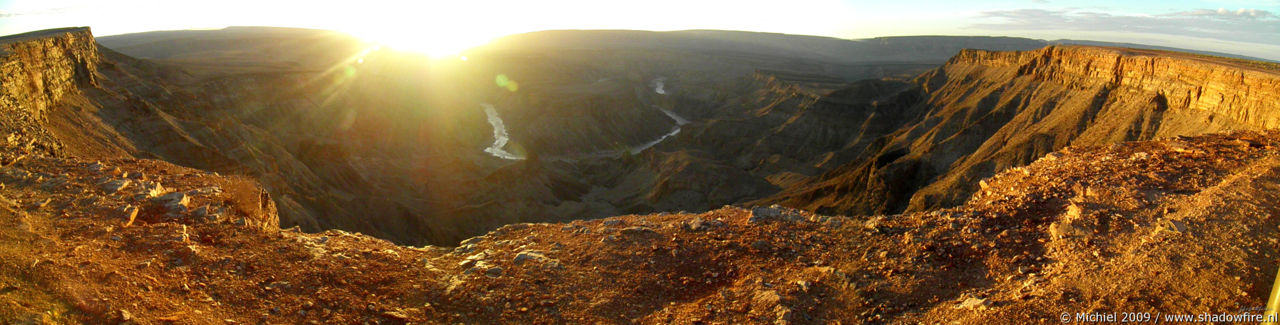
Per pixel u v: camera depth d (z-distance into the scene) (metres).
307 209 41.72
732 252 11.68
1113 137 47.66
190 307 8.15
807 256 11.51
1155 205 11.55
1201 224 9.92
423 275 10.59
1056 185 13.77
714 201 71.00
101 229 9.96
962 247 11.15
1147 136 45.41
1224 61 44.91
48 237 9.30
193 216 11.26
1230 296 7.67
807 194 62.81
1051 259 10.16
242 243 10.56
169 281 8.73
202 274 9.16
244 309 8.45
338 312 8.84
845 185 59.97
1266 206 10.30
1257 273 8.12
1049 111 58.56
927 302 9.30
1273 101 34.91
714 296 9.95
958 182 48.00
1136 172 14.00
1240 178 12.01
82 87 38.91
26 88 29.80
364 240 12.11
